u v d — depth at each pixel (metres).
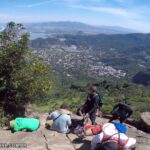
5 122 10.66
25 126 8.24
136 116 11.20
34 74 12.45
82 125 8.32
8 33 12.42
